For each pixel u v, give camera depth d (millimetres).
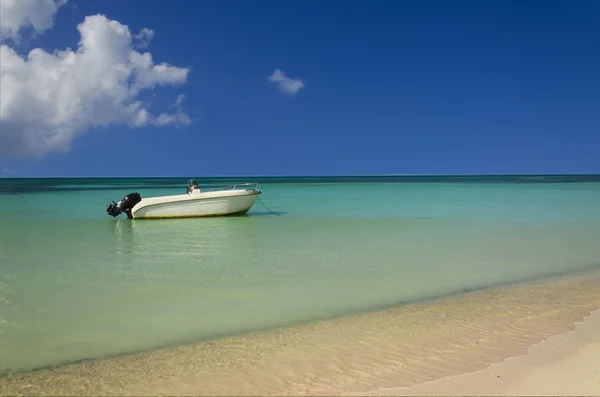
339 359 5348
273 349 5699
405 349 5605
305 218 20672
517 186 57750
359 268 10367
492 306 7395
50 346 5934
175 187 57438
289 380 4816
